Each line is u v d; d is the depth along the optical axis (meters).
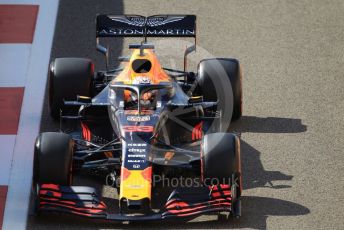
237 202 38.78
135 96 41.66
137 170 37.34
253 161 44.09
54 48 54.72
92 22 57.84
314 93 50.78
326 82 52.00
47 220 38.69
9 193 41.50
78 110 46.03
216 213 39.31
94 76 47.25
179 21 46.75
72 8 59.31
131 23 46.62
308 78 52.38
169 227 38.06
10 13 57.91
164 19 46.69
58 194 37.66
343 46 56.16
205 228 38.03
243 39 56.56
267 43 56.22
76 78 45.44
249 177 42.75
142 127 39.50
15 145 45.19
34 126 46.78
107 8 59.56
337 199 41.00
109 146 40.75
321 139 46.16
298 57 54.72
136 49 43.75
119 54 54.34
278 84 51.66
